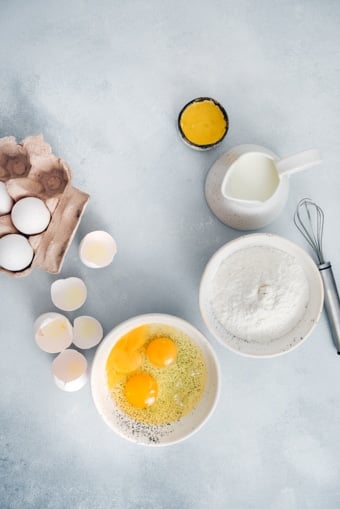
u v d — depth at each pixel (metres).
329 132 0.91
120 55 0.90
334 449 0.90
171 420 0.85
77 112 0.90
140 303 0.89
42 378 0.88
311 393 0.90
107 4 0.90
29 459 0.88
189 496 0.90
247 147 0.85
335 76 0.91
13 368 0.88
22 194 0.81
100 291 0.89
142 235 0.90
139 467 0.89
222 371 0.90
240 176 0.84
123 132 0.90
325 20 0.91
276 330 0.82
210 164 0.90
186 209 0.90
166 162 0.90
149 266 0.90
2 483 0.88
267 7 0.91
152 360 0.84
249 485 0.90
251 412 0.90
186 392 0.85
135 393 0.84
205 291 0.82
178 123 0.87
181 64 0.90
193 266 0.90
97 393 0.82
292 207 0.90
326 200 0.91
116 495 0.89
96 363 0.81
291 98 0.91
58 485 0.89
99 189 0.89
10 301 0.88
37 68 0.89
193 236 0.90
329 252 0.91
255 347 0.82
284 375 0.90
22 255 0.80
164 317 0.82
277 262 0.82
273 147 0.91
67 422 0.89
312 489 0.90
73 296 0.86
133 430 0.84
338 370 0.90
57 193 0.83
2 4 0.90
